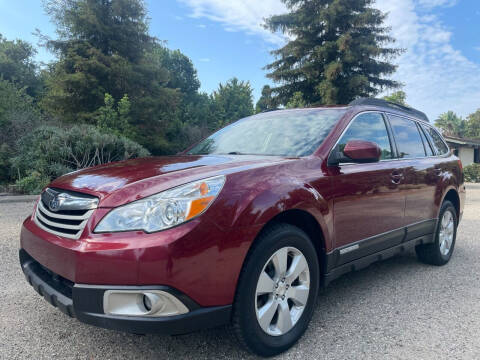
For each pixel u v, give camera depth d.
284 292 2.42
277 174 2.45
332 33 30.48
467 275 4.09
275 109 4.05
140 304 1.91
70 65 22.31
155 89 24.86
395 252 3.59
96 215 2.04
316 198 2.57
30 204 8.40
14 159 11.55
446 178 4.36
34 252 2.35
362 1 29.88
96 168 2.80
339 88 28.73
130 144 12.11
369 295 3.46
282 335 2.40
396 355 2.39
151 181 2.16
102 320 1.92
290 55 31.92
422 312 3.08
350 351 2.44
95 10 22.64
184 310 1.94
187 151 3.78
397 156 3.72
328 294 3.49
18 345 2.47
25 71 33.81
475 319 2.95
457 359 2.35
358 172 3.01
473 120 72.50
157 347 2.47
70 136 11.05
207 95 50.69
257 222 2.17
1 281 3.62
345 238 2.88
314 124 3.27
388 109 3.94
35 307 3.07
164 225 1.93
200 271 1.96
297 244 2.46
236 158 2.82
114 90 22.78
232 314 2.17
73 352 2.39
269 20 31.38
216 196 2.09
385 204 3.31
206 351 2.42
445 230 4.53
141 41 24.45
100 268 1.90
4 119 13.79
